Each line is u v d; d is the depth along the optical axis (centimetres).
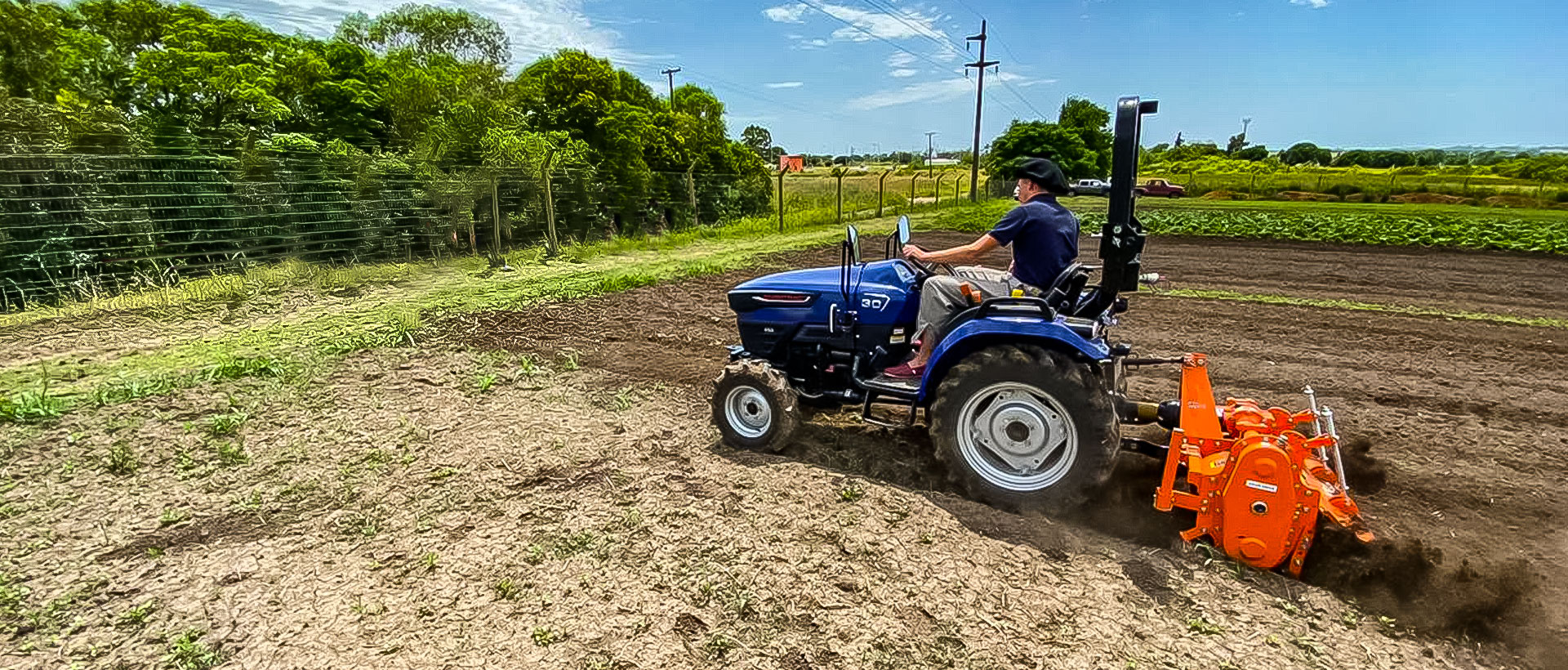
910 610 282
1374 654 264
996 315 379
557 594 292
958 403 372
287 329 747
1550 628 283
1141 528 356
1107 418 346
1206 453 328
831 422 487
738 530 339
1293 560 311
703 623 274
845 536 332
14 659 256
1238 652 262
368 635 268
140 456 430
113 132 978
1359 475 419
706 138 2447
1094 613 282
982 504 370
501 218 1451
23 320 780
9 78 1128
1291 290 1045
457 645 262
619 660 255
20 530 345
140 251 974
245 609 284
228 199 1077
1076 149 4150
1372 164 6075
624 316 829
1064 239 394
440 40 2327
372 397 539
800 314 455
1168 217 2023
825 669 251
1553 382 601
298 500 375
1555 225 1756
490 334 739
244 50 1464
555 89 1894
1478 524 367
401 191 1296
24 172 872
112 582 302
